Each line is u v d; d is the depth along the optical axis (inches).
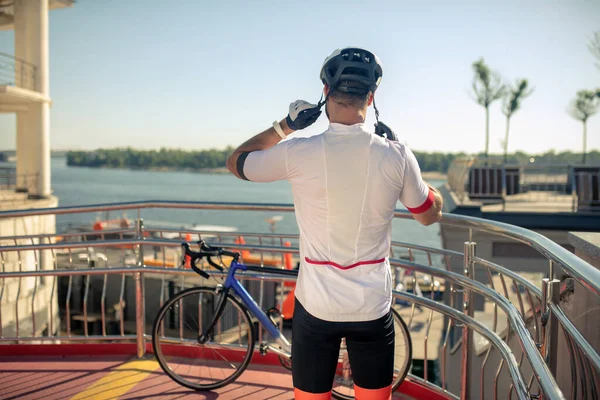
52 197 698.2
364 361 69.6
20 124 763.4
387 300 68.4
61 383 132.0
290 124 70.5
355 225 65.6
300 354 69.5
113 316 672.4
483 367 101.7
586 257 99.2
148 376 136.6
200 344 138.1
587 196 486.6
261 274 134.3
